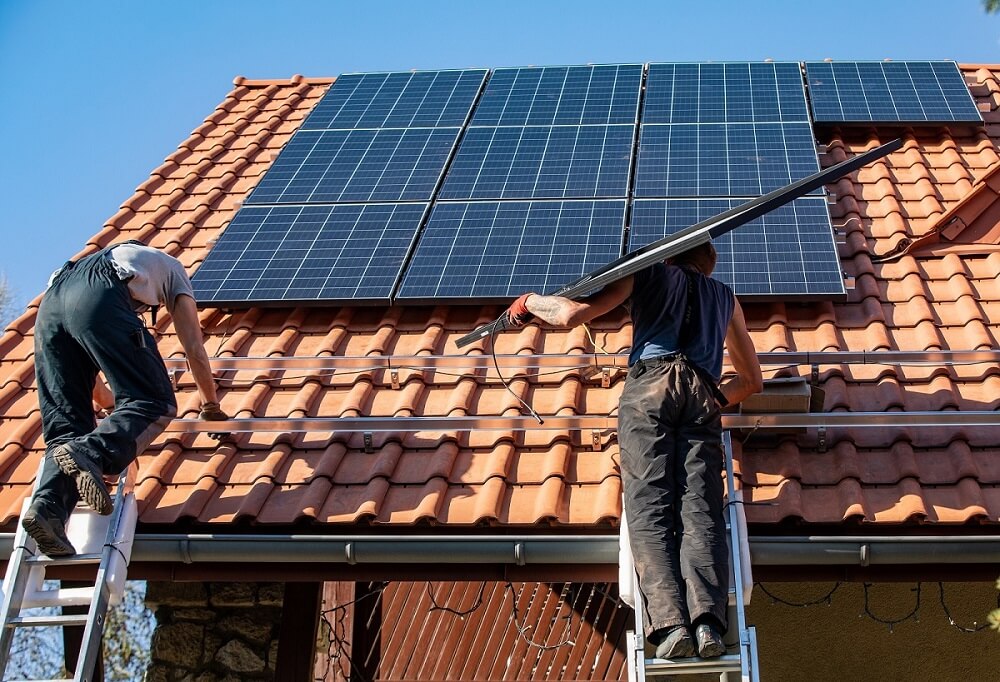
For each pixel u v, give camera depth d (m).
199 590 8.59
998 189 8.55
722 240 8.36
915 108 10.14
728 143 9.51
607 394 7.56
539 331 8.27
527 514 6.66
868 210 9.17
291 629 7.93
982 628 8.50
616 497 6.59
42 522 6.02
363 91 11.38
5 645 6.03
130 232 10.15
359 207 9.22
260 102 12.27
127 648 16.58
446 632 12.76
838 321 7.95
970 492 6.43
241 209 9.42
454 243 8.62
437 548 6.56
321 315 8.61
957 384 7.30
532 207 8.90
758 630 8.73
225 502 6.96
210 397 7.24
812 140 9.48
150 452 7.41
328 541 6.62
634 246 8.20
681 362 6.02
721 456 6.03
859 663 8.61
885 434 6.95
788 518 6.43
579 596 12.62
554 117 10.33
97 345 6.57
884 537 6.27
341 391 7.90
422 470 7.07
